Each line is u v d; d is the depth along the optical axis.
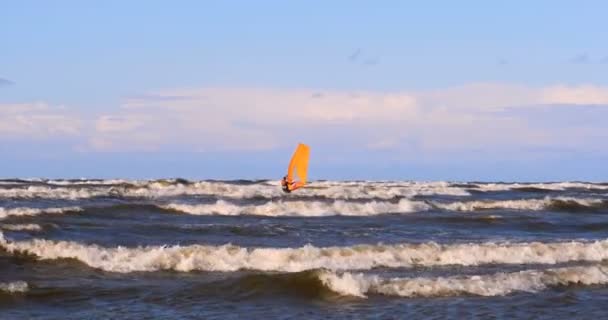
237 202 155.75
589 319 70.62
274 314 70.12
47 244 92.00
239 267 88.38
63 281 79.75
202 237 109.19
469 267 91.50
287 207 145.50
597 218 149.00
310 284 77.88
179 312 70.25
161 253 89.62
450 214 148.62
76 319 67.12
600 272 87.06
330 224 128.50
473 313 71.12
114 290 76.62
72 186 176.62
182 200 156.12
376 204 152.50
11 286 75.25
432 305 73.56
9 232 103.62
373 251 94.06
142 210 136.88
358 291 77.31
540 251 99.88
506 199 183.75
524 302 75.50
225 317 69.00
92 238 104.12
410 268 89.88
